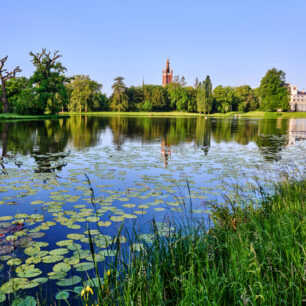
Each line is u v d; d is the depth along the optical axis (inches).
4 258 127.3
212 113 3516.2
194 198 220.5
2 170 308.0
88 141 611.8
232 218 158.6
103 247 137.5
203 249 118.9
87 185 251.9
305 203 157.6
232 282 91.6
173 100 3757.4
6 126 997.2
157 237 123.6
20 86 2005.4
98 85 3447.3
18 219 174.2
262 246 113.5
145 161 376.2
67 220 173.0
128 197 220.1
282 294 91.5
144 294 92.4
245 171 319.0
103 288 97.3
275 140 690.2
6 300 99.1
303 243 110.3
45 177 278.7
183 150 491.5
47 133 778.2
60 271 117.3
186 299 86.7
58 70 1941.4
